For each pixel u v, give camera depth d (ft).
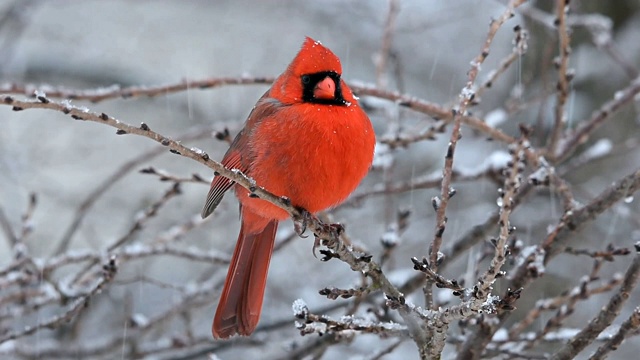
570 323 36.52
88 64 53.42
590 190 37.42
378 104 30.30
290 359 25.67
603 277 37.52
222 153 51.03
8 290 32.35
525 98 36.86
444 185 17.99
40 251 47.93
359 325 17.98
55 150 51.72
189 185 50.11
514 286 21.35
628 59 36.99
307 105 20.20
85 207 30.58
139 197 48.65
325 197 20.63
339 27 55.16
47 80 52.21
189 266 43.96
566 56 24.81
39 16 56.54
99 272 30.12
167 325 34.60
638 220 31.94
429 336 17.29
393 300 17.15
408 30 49.34
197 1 56.08
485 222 25.62
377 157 28.32
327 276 43.09
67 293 26.81
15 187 46.60
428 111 25.67
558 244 22.02
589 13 37.96
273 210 21.07
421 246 43.86
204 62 59.41
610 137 37.06
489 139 25.72
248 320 22.03
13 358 31.83
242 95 55.62
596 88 36.65
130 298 33.81
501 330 23.59
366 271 17.66
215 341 31.37
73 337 31.37
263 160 20.36
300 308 17.63
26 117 51.78
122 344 30.45
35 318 35.68
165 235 31.17
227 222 44.75
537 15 32.42
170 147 15.72
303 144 19.88
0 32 50.42
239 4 55.83
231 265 22.16
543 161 22.93
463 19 55.26
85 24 57.72
